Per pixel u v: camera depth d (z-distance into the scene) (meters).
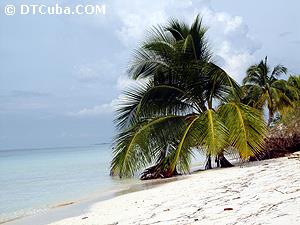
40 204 13.88
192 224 6.81
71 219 9.43
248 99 32.47
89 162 44.97
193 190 10.73
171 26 18.39
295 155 17.55
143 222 7.64
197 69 17.17
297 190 8.19
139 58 17.81
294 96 34.00
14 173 32.03
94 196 14.02
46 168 36.97
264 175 11.41
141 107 17.25
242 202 7.96
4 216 11.70
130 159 15.90
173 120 17.22
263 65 34.00
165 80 18.05
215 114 15.30
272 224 5.95
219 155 17.38
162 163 17.20
